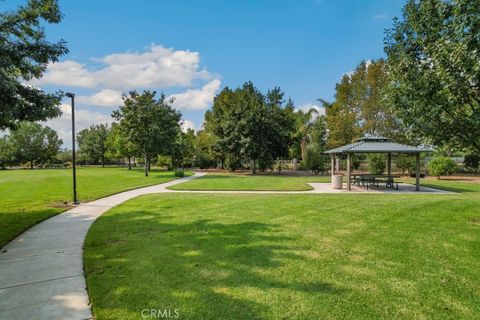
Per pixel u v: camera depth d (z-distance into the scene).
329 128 32.88
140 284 3.85
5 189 16.02
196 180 22.17
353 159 33.78
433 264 4.50
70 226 7.26
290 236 6.11
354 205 9.72
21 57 6.35
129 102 27.62
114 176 27.70
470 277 4.02
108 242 5.81
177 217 8.15
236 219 7.80
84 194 13.47
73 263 4.70
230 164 34.56
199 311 3.16
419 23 6.40
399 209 8.84
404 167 26.19
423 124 6.69
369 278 4.00
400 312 3.13
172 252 5.13
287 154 32.22
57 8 7.07
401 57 6.73
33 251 5.34
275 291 3.62
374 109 29.06
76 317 3.08
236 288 3.71
